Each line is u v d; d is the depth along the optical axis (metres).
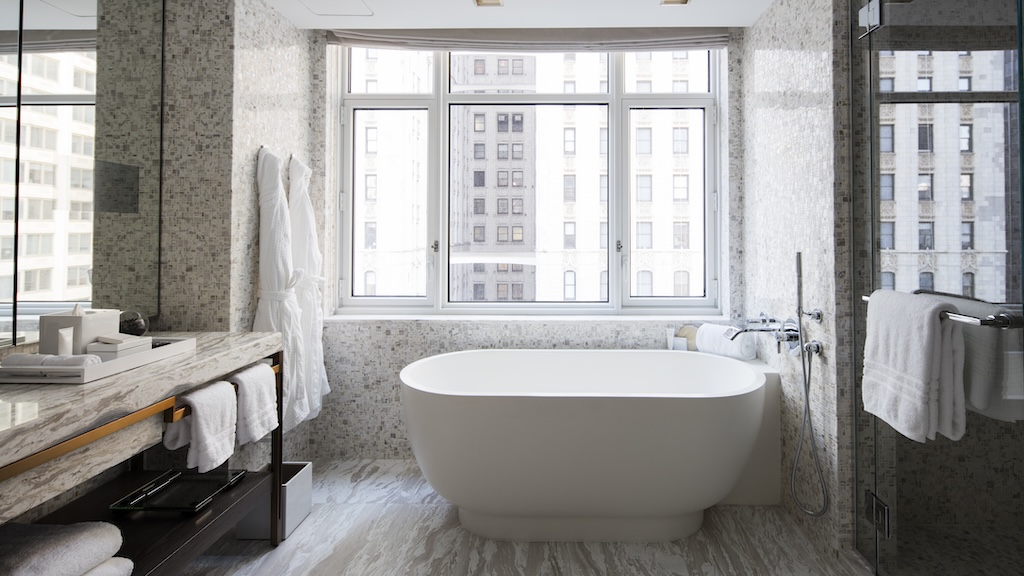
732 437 2.20
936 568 1.73
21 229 1.74
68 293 1.93
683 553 2.22
